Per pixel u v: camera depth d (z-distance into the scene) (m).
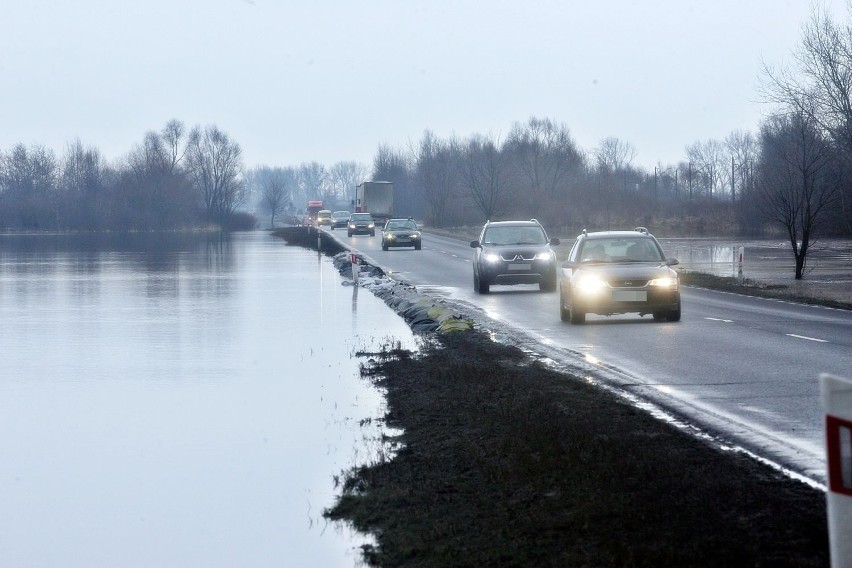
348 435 20.88
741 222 151.50
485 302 52.50
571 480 15.26
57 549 14.50
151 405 25.05
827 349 31.70
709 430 19.41
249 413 23.77
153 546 14.49
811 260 91.94
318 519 15.22
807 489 14.40
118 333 40.56
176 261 99.38
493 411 21.47
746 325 39.56
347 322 44.09
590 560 11.64
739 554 11.47
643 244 42.59
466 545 12.75
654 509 13.39
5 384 28.44
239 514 15.79
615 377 26.55
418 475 16.62
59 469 18.92
